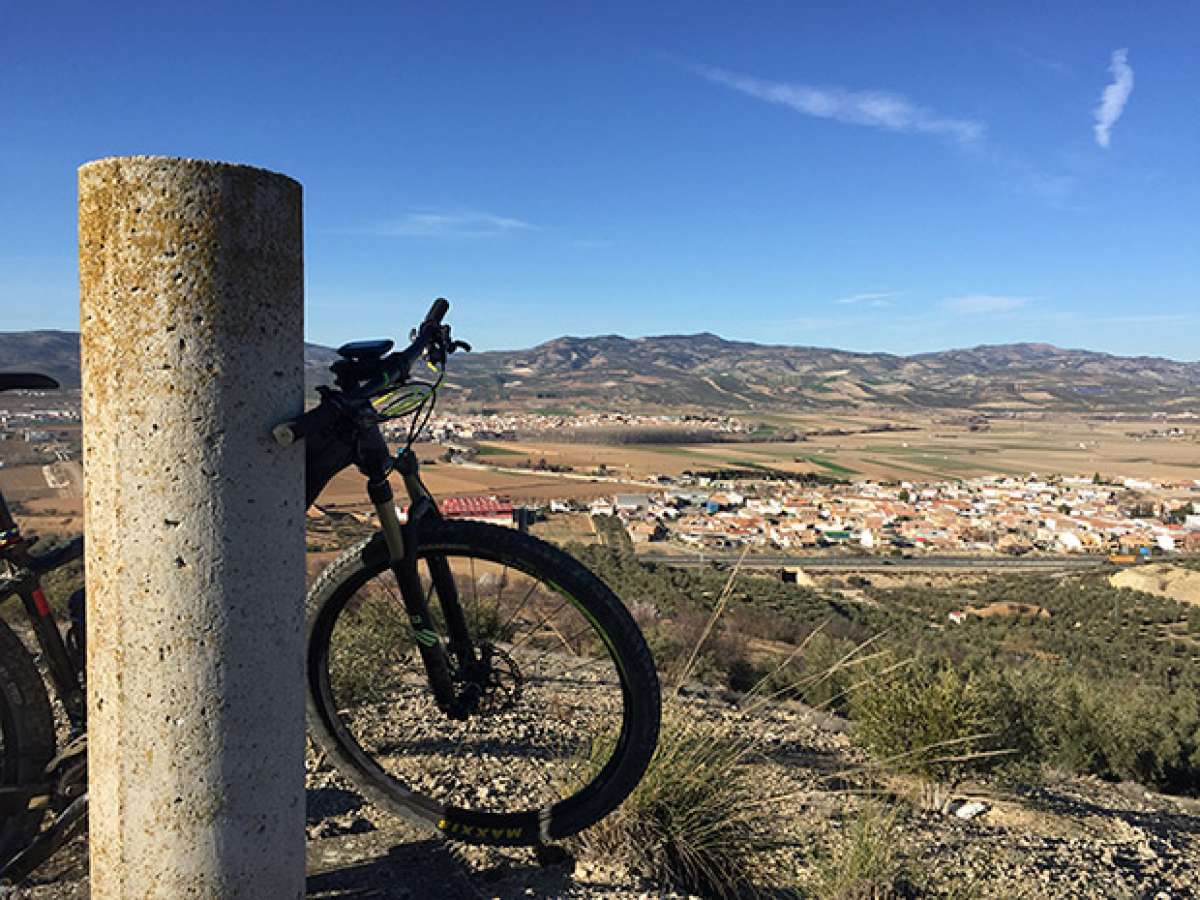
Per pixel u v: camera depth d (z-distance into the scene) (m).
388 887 2.29
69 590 4.64
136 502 1.51
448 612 2.34
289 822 1.68
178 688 1.53
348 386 1.96
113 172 1.49
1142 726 7.40
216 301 1.50
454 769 3.57
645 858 2.65
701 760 2.98
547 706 5.00
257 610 1.58
